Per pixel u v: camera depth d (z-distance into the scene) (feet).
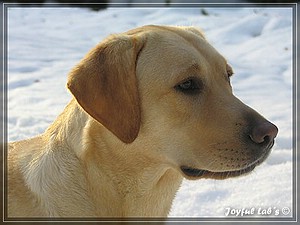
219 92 4.41
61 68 9.31
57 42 10.93
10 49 10.27
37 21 12.62
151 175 4.43
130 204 4.44
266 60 9.70
